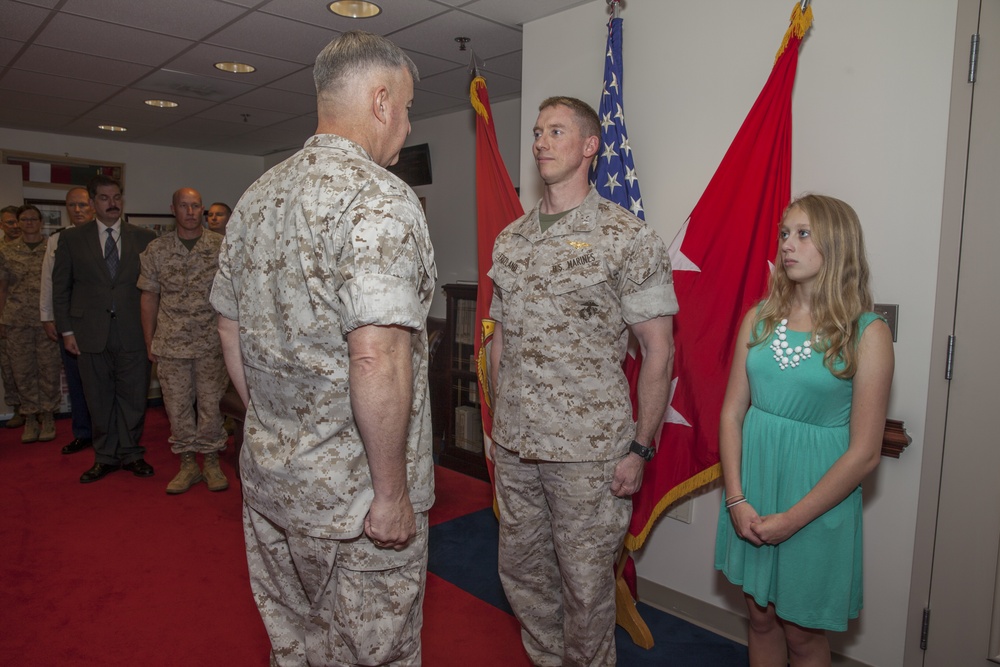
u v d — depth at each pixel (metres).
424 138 5.15
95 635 2.16
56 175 5.95
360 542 1.15
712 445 2.06
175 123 5.43
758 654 1.68
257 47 3.39
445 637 2.18
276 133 5.82
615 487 1.68
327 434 1.11
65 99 4.61
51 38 3.29
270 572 1.29
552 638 1.91
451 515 3.29
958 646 1.81
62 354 4.17
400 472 1.10
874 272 1.87
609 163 2.29
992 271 1.68
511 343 1.77
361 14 2.87
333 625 1.18
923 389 1.81
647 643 2.16
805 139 1.99
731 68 2.13
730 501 1.59
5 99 4.62
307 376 1.11
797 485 1.50
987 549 1.74
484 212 2.65
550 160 1.72
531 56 2.77
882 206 1.85
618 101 2.30
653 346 1.64
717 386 2.06
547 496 1.75
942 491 1.80
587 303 1.66
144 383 3.75
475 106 2.67
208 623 2.24
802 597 1.49
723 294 2.05
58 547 2.82
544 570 1.87
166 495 3.47
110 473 3.82
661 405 1.67
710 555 2.29
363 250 1.03
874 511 1.91
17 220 4.54
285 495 1.15
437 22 2.93
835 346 1.43
